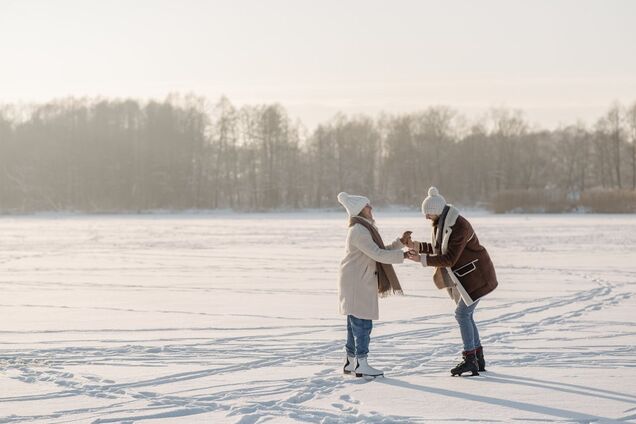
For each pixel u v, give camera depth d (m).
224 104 99.44
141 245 30.88
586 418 6.26
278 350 9.34
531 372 8.02
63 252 27.17
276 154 98.06
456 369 7.89
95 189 95.12
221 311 12.70
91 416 6.41
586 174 105.50
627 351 9.06
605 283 16.41
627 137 100.38
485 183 101.75
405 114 106.31
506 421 6.20
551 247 27.41
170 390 7.31
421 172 101.62
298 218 67.75
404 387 7.42
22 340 9.99
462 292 7.93
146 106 100.94
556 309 12.61
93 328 10.97
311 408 6.64
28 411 6.57
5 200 94.00
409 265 21.17
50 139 98.31
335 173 98.00
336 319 11.80
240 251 27.06
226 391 7.27
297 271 19.78
